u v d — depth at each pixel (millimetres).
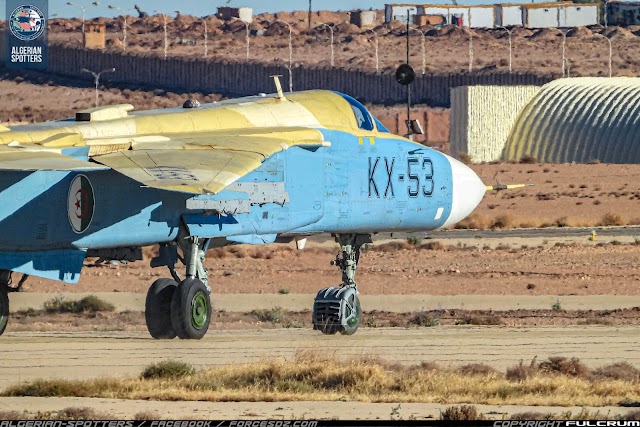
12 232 89250
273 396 68250
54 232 90375
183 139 96312
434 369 79625
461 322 117812
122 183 92438
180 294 94188
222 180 83500
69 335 102875
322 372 75562
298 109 110250
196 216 95500
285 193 98688
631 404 68062
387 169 111125
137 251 97250
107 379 73375
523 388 72812
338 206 106500
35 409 63281
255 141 97500
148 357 86250
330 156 106188
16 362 83500
